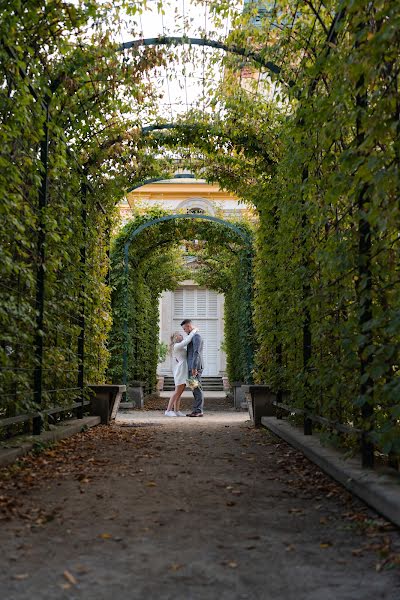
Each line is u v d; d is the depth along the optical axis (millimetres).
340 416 5012
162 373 27703
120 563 2564
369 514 3406
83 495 3945
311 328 6039
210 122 9609
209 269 20156
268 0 7168
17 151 5227
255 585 2318
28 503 3688
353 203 4410
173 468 5074
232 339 18578
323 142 4508
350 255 4215
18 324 5656
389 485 3576
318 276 5754
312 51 6223
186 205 26562
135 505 3676
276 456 5832
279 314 8188
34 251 5957
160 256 18594
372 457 4211
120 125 9234
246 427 9094
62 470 4863
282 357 8523
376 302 4160
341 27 3941
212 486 4297
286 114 8727
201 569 2496
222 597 2197
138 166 10758
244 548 2795
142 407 15516
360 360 4094
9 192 5238
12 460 5023
